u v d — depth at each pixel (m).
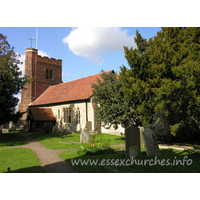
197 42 12.34
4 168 8.05
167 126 17.48
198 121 12.66
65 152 11.27
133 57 13.77
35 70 39.75
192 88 10.91
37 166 8.23
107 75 17.39
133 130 9.11
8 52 21.19
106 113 15.49
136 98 13.98
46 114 30.08
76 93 27.12
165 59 12.69
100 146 11.02
